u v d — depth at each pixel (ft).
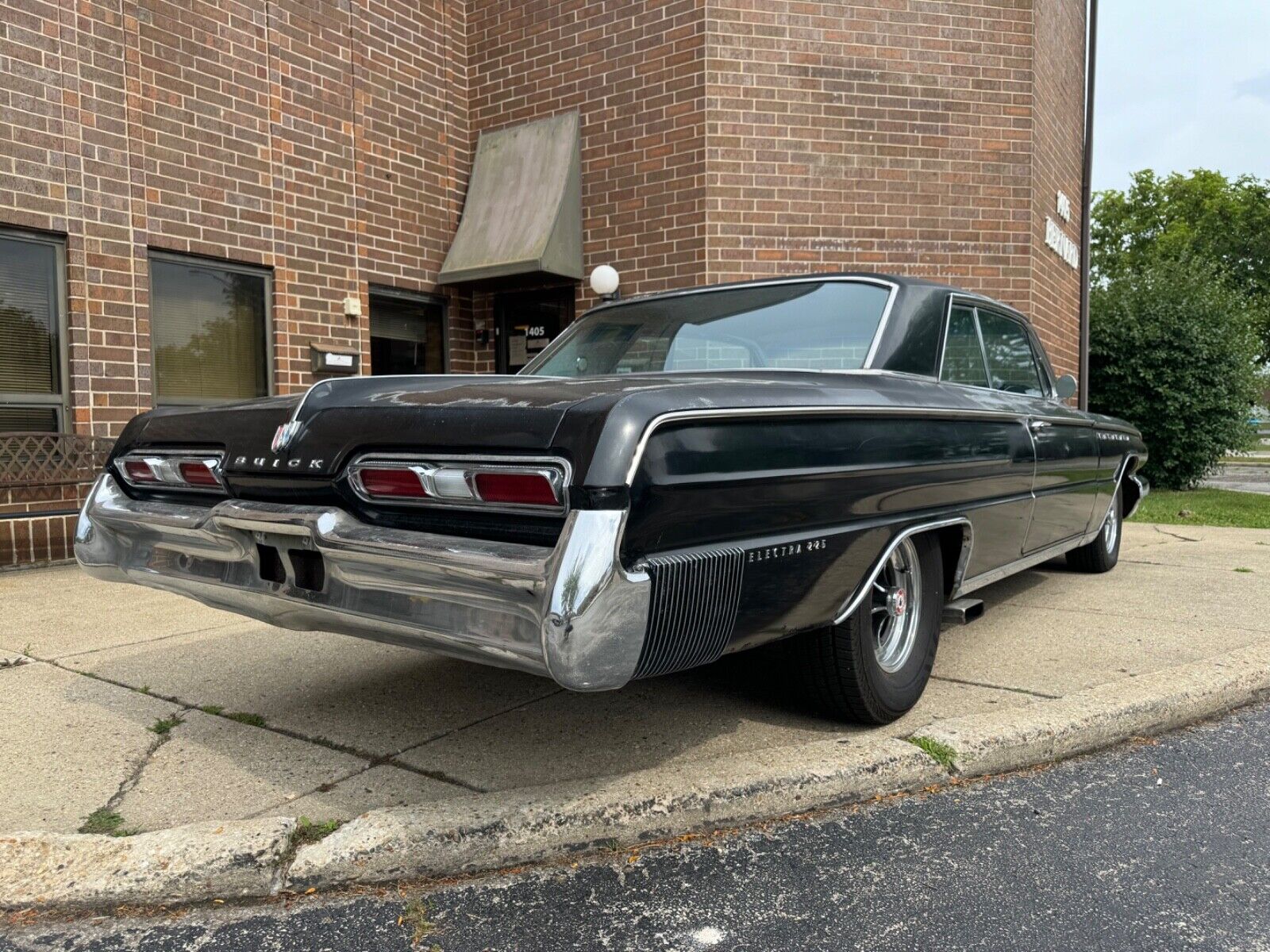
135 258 21.71
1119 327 42.57
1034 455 11.71
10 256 19.75
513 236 28.68
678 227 27.68
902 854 7.23
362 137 27.32
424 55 29.50
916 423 9.02
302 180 25.53
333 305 26.43
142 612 15.48
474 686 11.21
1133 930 6.15
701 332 10.99
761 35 27.35
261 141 24.47
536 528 6.36
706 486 6.56
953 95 28.84
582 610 5.80
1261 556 20.93
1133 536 24.68
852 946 6.00
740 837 7.55
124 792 8.16
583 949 6.01
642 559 6.22
